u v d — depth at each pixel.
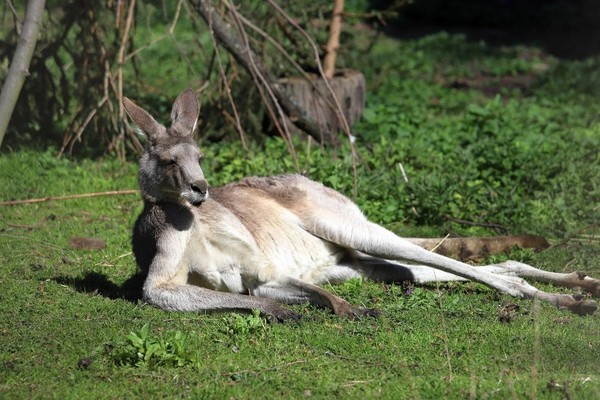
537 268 12.66
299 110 18.55
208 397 8.63
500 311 10.96
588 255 13.33
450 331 10.31
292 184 12.59
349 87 20.66
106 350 9.67
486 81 28.09
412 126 20.67
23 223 14.67
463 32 36.03
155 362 9.35
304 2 20.53
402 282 12.30
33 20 15.52
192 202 10.78
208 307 10.74
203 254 11.29
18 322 10.55
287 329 10.27
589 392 8.65
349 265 12.48
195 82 24.03
